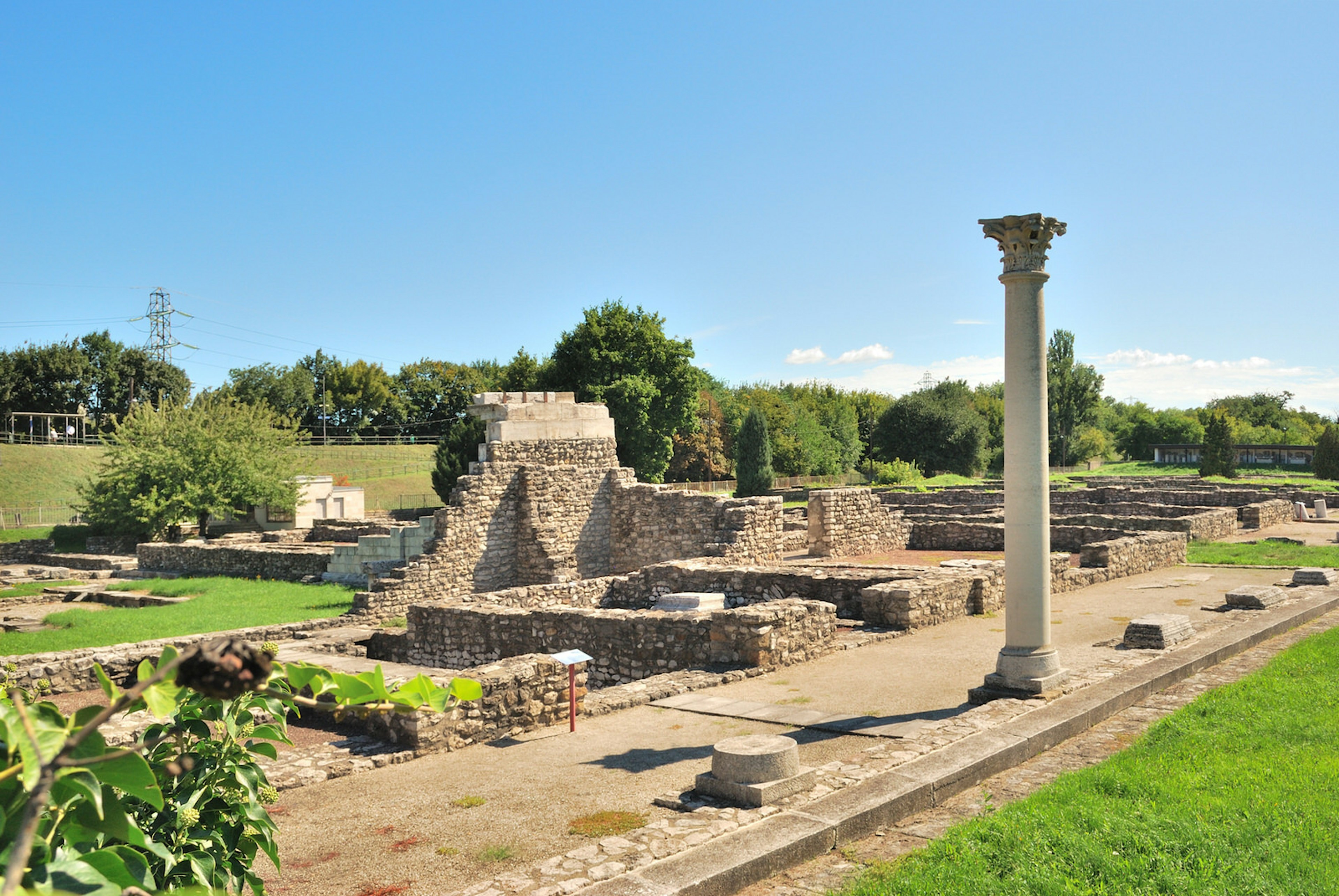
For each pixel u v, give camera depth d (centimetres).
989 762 836
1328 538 3434
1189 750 858
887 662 1452
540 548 2747
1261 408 13488
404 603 2381
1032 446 1112
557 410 2958
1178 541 2762
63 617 2161
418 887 666
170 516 3803
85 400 8588
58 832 310
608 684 1592
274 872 699
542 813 811
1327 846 626
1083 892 568
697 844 649
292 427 4291
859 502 3262
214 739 471
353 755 1015
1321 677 1138
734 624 1437
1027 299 1109
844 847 684
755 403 8425
